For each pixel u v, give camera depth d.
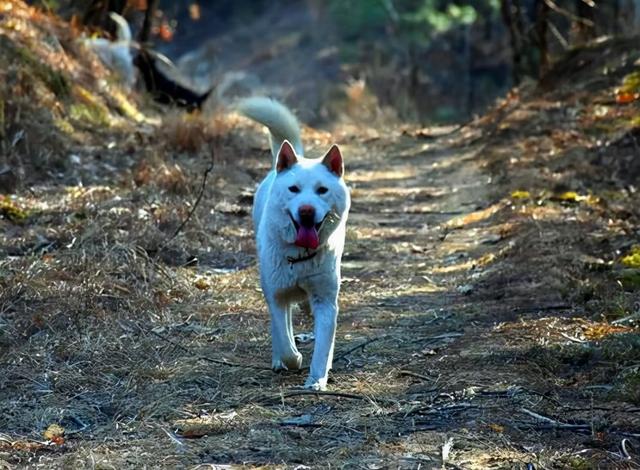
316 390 8.07
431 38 57.28
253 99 9.55
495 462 6.60
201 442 7.05
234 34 61.41
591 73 25.92
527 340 9.13
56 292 10.19
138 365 8.73
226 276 11.94
